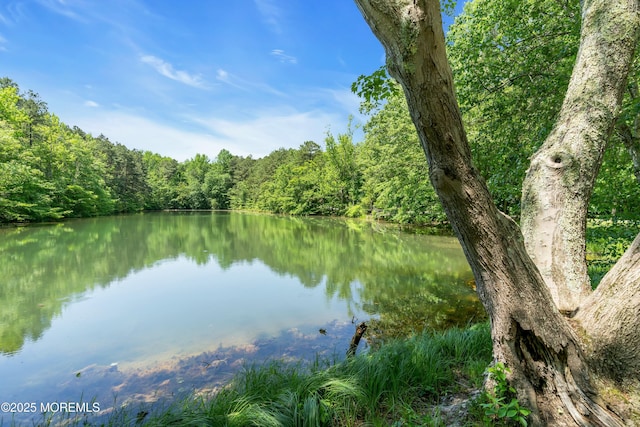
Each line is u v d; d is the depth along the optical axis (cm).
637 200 382
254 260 1054
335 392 232
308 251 1205
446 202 147
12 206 1800
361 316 537
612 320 148
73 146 2550
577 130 178
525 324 150
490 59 459
